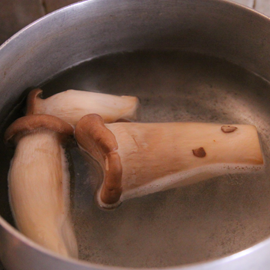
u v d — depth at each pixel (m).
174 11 0.45
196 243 0.38
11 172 0.38
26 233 0.36
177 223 0.38
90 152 0.39
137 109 0.44
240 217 0.39
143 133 0.38
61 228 0.36
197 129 0.39
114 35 0.47
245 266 0.31
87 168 0.40
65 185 0.39
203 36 0.47
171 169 0.38
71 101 0.41
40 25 0.42
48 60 0.45
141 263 0.37
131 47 0.48
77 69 0.47
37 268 0.32
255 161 0.39
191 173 0.38
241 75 0.47
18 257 0.33
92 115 0.38
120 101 0.42
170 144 0.38
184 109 0.45
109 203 0.38
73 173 0.39
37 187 0.37
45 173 0.37
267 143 0.43
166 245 0.37
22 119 0.39
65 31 0.44
